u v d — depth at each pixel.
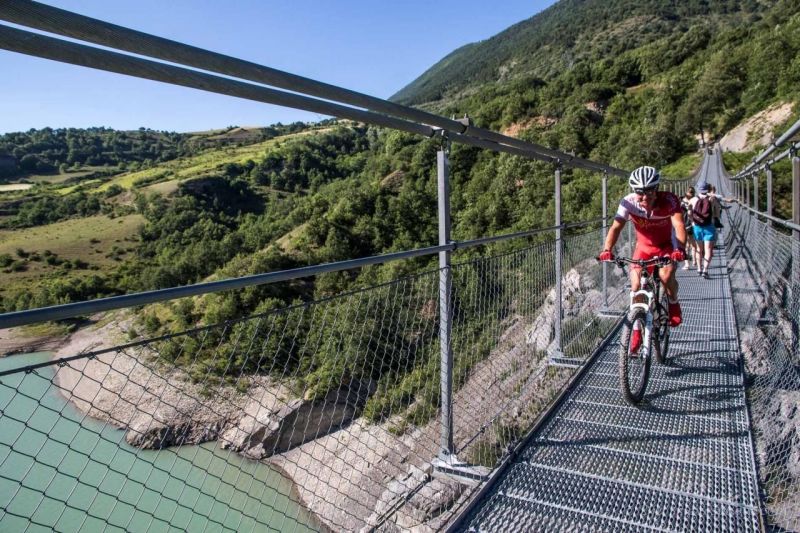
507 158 31.66
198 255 54.03
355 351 2.05
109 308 1.16
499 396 3.22
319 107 1.96
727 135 45.62
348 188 55.94
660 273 3.72
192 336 1.46
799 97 36.69
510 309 3.44
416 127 2.48
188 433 1.43
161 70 1.41
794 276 3.73
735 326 5.45
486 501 2.65
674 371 4.30
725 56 52.75
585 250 5.28
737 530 2.32
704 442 3.10
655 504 2.54
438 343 2.66
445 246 2.61
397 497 2.35
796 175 4.73
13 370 1.03
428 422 2.56
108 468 1.22
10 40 1.08
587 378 4.32
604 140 60.81
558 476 2.85
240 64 1.59
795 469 2.79
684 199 9.20
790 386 3.45
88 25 1.20
